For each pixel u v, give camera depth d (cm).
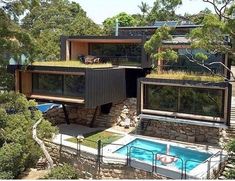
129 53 2864
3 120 1830
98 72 2272
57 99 2398
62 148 2069
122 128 2541
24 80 2581
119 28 3272
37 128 1858
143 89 2333
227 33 1825
